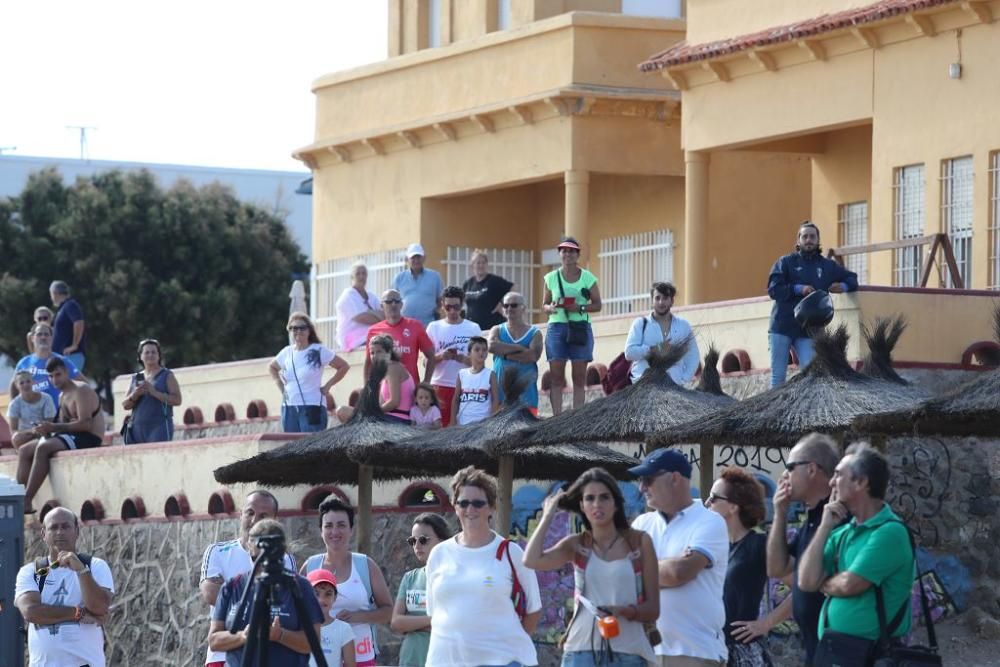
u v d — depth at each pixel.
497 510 27.17
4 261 75.31
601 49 46.06
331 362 34.12
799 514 30.19
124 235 76.31
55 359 38.44
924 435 23.55
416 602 21.92
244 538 22.83
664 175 46.88
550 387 35.06
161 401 36.78
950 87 36.47
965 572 30.45
